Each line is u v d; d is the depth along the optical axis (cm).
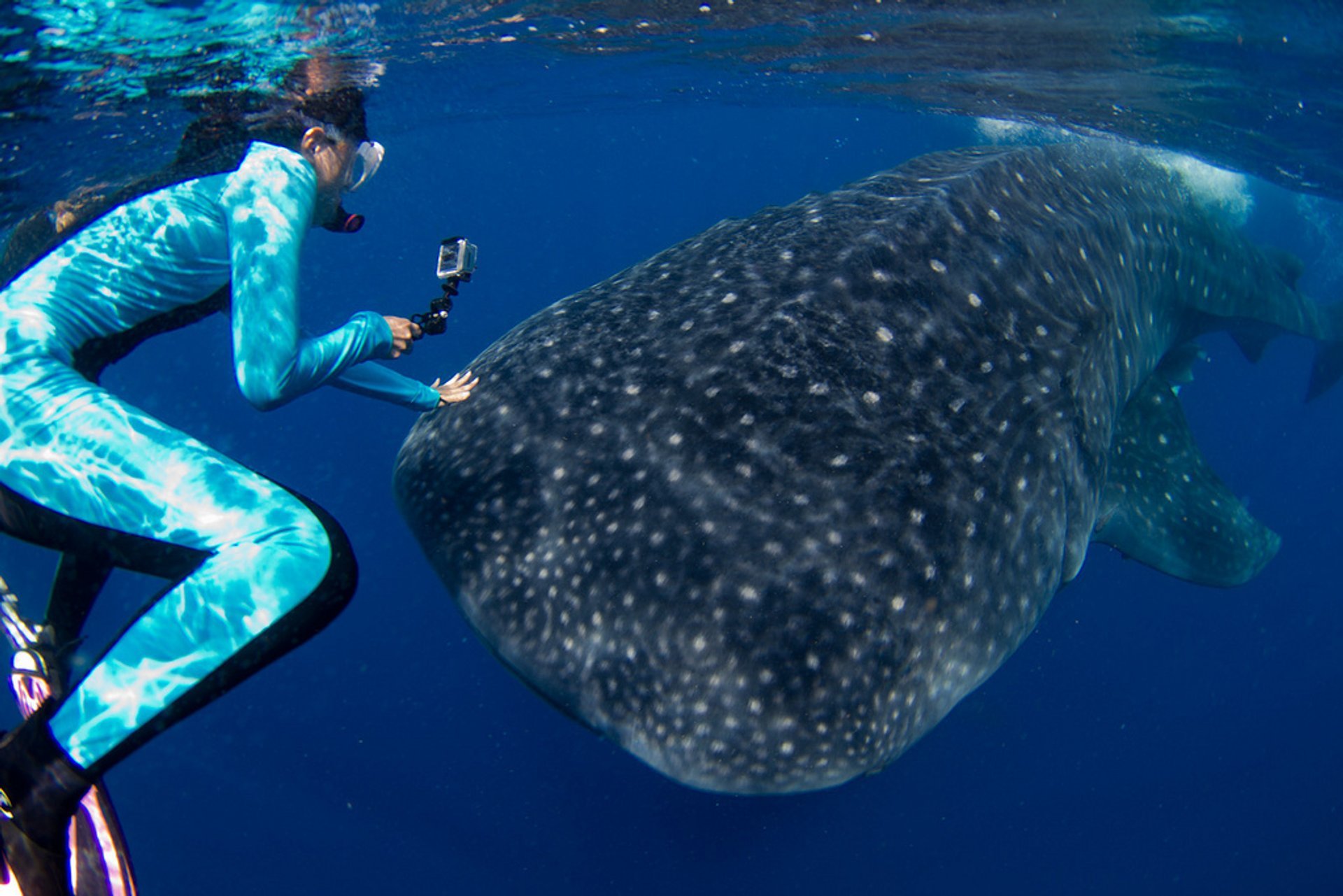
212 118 210
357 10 480
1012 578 342
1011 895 754
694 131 2781
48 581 652
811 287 355
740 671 295
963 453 339
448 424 357
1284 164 853
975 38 623
